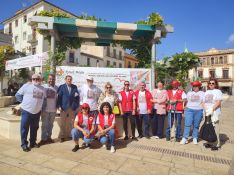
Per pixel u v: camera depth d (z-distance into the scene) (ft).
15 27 123.13
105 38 29.43
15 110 25.41
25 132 18.40
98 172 14.58
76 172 14.47
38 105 18.90
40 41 104.78
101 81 25.67
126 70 26.03
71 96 21.34
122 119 24.40
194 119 21.91
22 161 15.98
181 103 22.56
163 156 18.13
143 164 16.26
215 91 20.38
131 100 22.84
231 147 21.29
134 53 30.53
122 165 15.92
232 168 16.07
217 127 20.43
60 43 28.96
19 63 35.35
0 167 14.80
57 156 17.25
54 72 25.13
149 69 26.50
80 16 27.35
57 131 22.63
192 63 62.59
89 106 21.02
